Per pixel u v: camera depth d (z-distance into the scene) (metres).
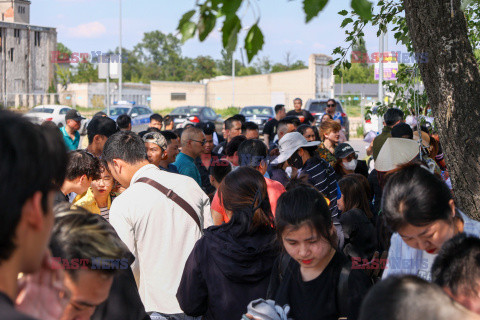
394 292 1.28
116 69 16.16
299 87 58.75
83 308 1.93
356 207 4.48
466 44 3.41
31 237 1.15
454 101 3.40
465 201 3.42
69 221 1.98
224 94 60.75
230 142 5.88
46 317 1.36
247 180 3.13
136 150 3.85
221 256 3.04
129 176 3.87
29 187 1.11
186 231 3.70
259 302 2.42
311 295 2.58
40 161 1.13
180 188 3.78
